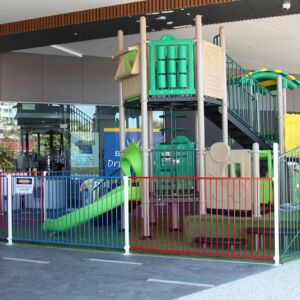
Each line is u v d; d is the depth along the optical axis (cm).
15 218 1073
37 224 996
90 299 539
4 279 633
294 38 1398
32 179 917
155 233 956
